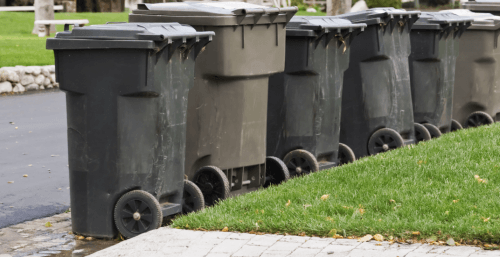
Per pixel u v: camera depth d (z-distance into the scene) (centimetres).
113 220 802
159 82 773
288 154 1070
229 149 930
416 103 1377
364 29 1193
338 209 809
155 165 789
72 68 779
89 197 802
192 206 878
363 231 721
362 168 1021
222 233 745
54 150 1350
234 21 877
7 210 945
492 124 1415
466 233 684
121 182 785
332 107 1094
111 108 772
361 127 1223
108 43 754
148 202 779
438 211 775
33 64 2373
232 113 922
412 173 967
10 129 1545
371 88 1205
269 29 941
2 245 792
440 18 1345
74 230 821
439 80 1368
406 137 1279
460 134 1283
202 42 827
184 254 689
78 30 773
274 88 1067
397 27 1228
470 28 1452
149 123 777
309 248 684
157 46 756
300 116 1063
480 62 1472
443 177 941
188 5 916
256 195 892
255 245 702
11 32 3662
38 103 1930
